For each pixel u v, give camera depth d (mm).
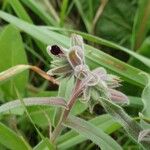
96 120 144
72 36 118
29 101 120
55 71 116
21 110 150
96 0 224
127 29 220
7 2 211
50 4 217
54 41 163
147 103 137
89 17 219
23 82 166
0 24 216
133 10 221
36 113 154
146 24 206
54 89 196
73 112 148
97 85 113
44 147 129
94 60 161
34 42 208
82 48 117
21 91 167
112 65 160
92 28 218
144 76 157
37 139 173
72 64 114
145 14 204
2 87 165
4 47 161
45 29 165
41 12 195
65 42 163
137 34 207
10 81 164
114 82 116
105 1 216
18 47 161
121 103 121
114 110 116
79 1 221
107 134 131
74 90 119
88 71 113
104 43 173
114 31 219
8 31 160
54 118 127
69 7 216
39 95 171
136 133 118
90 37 170
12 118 162
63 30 177
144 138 118
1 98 169
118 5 221
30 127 171
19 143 128
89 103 116
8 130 126
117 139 174
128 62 193
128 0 222
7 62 162
